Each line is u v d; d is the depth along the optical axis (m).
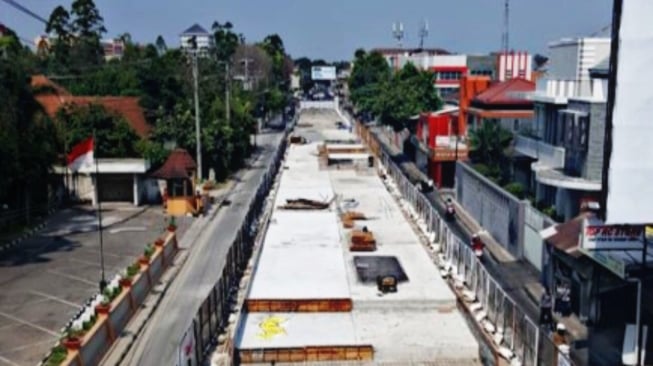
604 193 18.36
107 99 62.19
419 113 75.69
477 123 59.59
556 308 28.11
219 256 37.62
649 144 18.00
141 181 51.56
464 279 28.62
